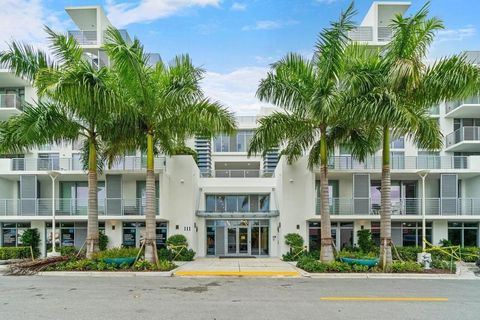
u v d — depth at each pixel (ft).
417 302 30.07
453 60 44.52
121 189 77.41
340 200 75.97
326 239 51.37
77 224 79.66
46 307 27.71
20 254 71.92
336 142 57.11
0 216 75.97
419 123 45.98
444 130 89.76
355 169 75.82
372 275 45.19
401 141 89.56
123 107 46.44
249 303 29.37
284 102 50.26
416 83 42.63
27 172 77.61
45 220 78.18
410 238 79.10
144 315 25.30
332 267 47.65
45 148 87.66
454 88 44.24
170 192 78.79
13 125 49.03
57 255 61.11
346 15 45.44
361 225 77.20
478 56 79.41
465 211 77.61
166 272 46.73
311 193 73.97
